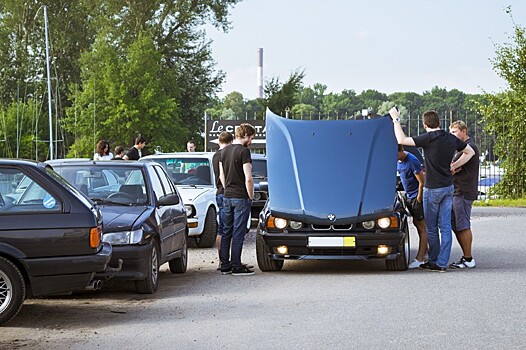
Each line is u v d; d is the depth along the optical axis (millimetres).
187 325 11117
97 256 11406
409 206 17625
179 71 90625
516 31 42938
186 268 17219
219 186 16891
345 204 16328
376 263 18266
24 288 11109
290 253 16297
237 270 16469
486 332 10430
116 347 9766
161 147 83250
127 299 13430
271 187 16891
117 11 85625
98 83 84438
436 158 16359
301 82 64812
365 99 151125
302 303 12828
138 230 13562
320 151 17016
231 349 9602
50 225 11195
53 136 105812
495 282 14812
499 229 25812
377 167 16828
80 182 15328
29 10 106062
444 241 16516
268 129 17484
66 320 11555
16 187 11344
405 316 11594
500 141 42562
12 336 10453
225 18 86938
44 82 106688
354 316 11633
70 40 106188
